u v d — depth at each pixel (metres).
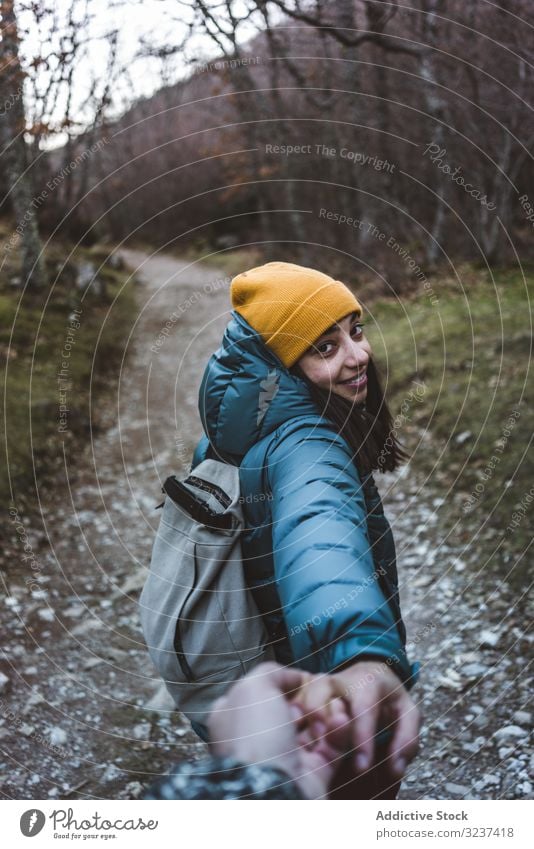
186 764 0.62
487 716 2.81
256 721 0.65
